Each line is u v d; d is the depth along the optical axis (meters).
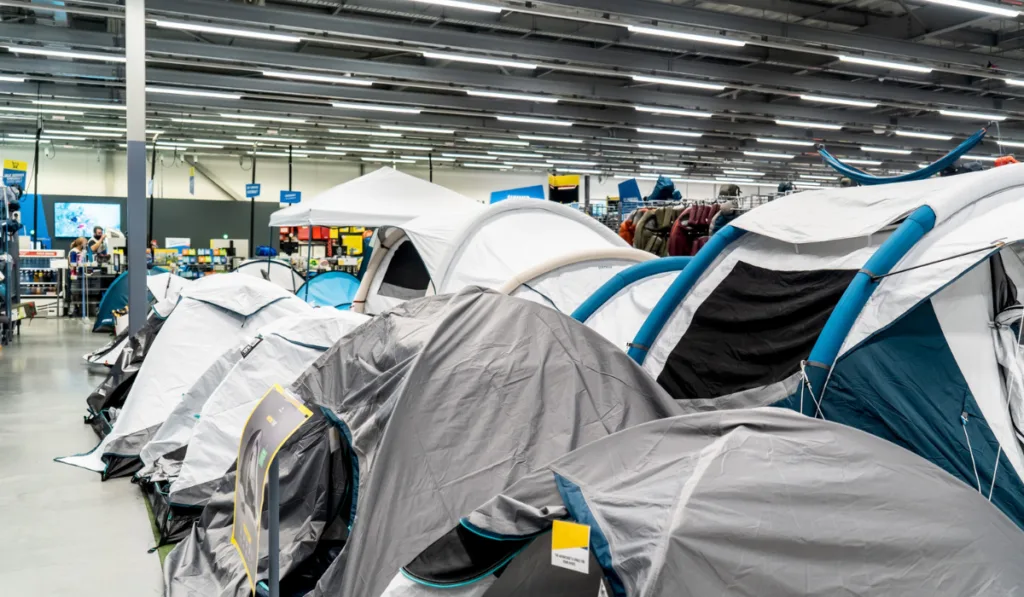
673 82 12.61
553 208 6.08
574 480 1.93
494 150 20.67
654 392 2.65
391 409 2.44
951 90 14.57
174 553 3.38
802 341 3.17
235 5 9.43
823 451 1.84
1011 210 2.84
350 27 10.06
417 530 2.23
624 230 9.50
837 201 3.41
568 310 5.06
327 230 18.55
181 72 12.67
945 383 2.72
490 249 5.59
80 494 4.62
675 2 10.78
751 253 3.63
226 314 5.31
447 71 12.61
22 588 3.31
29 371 9.25
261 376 3.93
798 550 1.61
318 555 2.71
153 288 9.45
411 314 2.97
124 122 17.27
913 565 1.60
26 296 17.00
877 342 2.82
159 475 4.32
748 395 3.21
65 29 10.63
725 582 1.55
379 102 14.62
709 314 3.61
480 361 2.60
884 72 13.14
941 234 2.86
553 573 2.26
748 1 10.30
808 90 13.21
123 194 20.25
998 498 2.57
